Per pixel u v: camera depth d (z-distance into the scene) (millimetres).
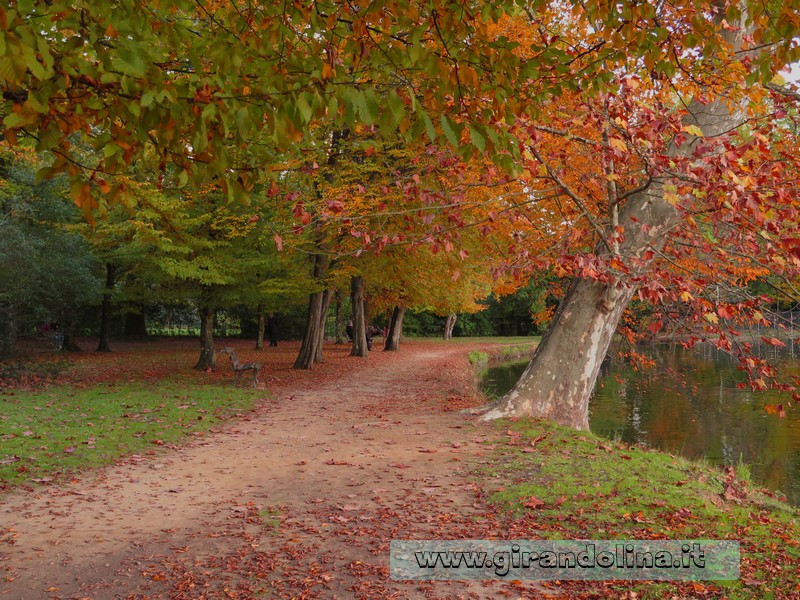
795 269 6387
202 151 3533
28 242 19266
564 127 8727
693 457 12836
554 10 9008
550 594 4711
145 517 6730
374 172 16438
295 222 15398
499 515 6527
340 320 42844
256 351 33562
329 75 3168
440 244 7613
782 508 7191
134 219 15820
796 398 6312
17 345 19344
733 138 7801
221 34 3795
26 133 3627
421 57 3543
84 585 5047
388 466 8742
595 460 8586
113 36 3254
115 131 3477
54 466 8656
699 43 4973
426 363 27250
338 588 4898
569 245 8461
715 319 6715
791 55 4246
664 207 10195
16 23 2607
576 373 11562
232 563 5434
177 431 11289
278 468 8883
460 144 3695
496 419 11398
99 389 16047
